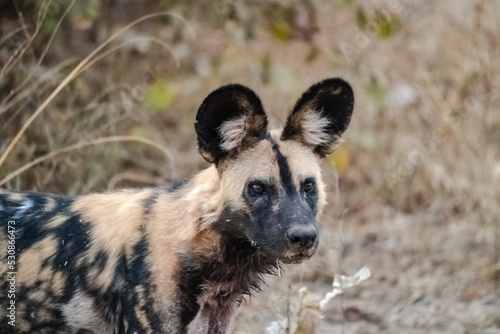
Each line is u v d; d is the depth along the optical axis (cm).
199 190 712
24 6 1105
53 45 1141
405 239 1195
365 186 1315
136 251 696
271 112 1245
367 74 1293
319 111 732
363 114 1360
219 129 703
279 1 1255
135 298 690
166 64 1298
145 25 1278
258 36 1289
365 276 848
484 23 1316
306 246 666
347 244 1175
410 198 1295
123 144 1207
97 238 713
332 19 1334
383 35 1247
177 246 697
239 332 924
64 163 1056
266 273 762
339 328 994
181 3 1280
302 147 726
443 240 1191
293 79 1255
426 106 1337
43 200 749
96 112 1105
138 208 715
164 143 1262
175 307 697
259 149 706
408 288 1083
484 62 1300
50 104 1085
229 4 1252
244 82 1336
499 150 1278
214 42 1336
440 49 1359
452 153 1292
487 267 1112
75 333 725
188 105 1335
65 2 1127
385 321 1011
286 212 676
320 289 1062
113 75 1203
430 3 1375
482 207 1215
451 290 1077
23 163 1025
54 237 725
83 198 749
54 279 715
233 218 696
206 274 709
